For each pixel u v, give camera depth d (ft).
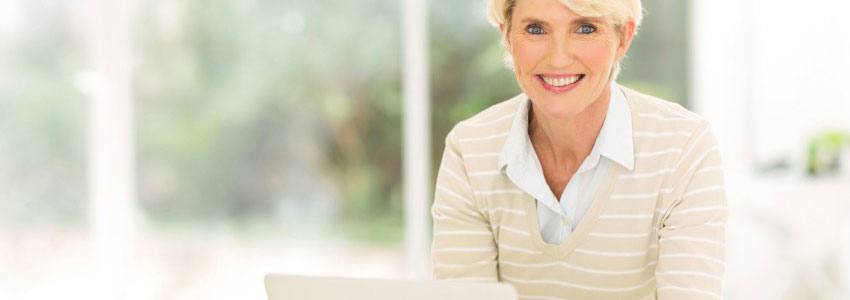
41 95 11.81
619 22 4.49
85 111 11.82
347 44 11.57
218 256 12.06
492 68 11.30
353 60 11.58
